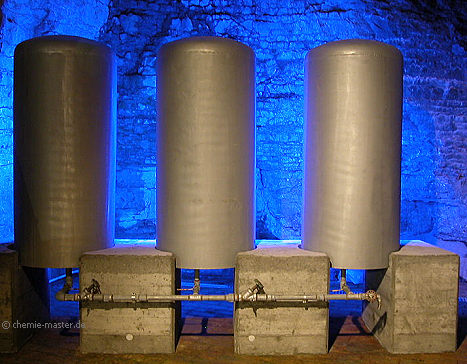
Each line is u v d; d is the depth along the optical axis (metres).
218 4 4.18
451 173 4.33
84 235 2.80
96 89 2.79
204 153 2.68
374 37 4.17
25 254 2.81
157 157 2.87
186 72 2.66
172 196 2.76
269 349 2.75
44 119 2.72
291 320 2.74
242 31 4.19
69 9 3.82
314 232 2.83
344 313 3.49
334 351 2.80
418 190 4.36
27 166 2.77
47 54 2.70
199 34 4.23
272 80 4.21
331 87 2.71
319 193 2.79
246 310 2.73
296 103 4.22
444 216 4.38
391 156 2.76
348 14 4.14
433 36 4.21
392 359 2.69
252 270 2.70
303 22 4.15
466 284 4.25
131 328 2.75
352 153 2.70
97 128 2.81
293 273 2.70
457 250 4.38
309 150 2.84
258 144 4.27
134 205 4.38
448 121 4.29
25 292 2.89
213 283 4.26
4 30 3.54
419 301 2.74
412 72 4.22
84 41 2.78
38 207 2.76
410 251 2.82
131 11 4.20
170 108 2.73
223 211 2.72
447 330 2.76
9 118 3.80
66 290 2.77
